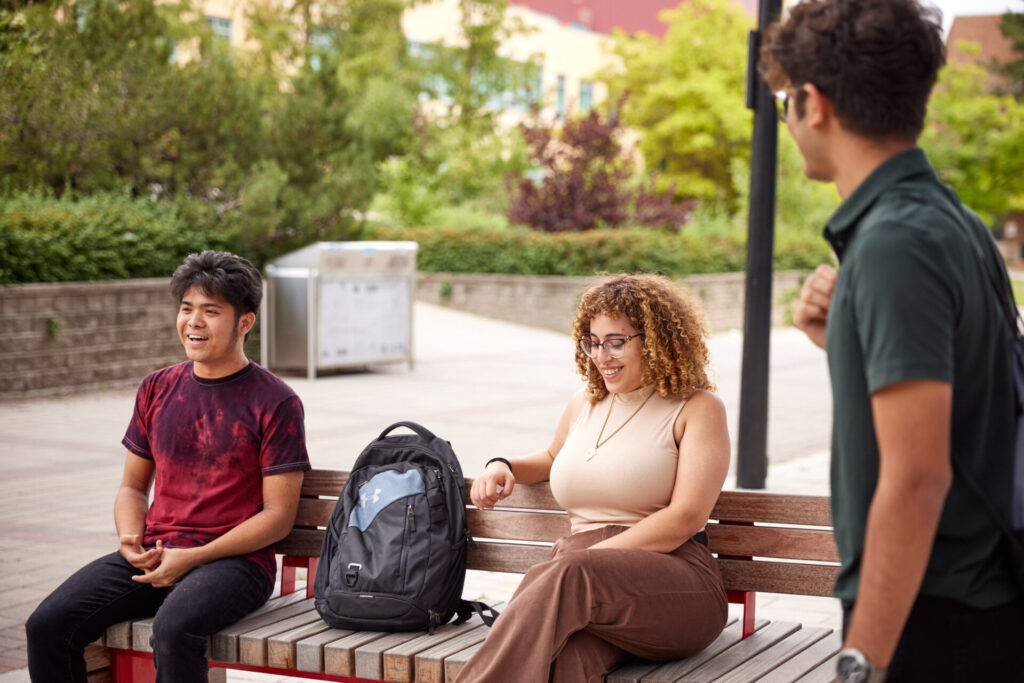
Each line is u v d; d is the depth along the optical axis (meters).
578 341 3.39
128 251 14.09
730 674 3.01
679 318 3.25
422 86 32.56
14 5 13.78
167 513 3.56
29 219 13.09
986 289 1.86
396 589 3.27
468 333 20.19
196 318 3.51
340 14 31.08
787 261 26.14
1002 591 1.88
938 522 1.84
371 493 3.41
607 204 24.33
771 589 3.34
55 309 12.90
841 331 1.86
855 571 1.90
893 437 1.74
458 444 9.62
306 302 14.57
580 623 2.88
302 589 3.82
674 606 2.99
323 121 17.09
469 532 3.51
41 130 14.16
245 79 16.73
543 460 3.57
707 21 37.25
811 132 1.95
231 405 3.53
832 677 3.01
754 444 7.49
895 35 1.85
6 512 6.93
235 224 15.55
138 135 15.04
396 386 13.83
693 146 36.00
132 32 15.11
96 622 3.38
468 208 28.77
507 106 36.31
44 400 12.43
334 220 17.03
